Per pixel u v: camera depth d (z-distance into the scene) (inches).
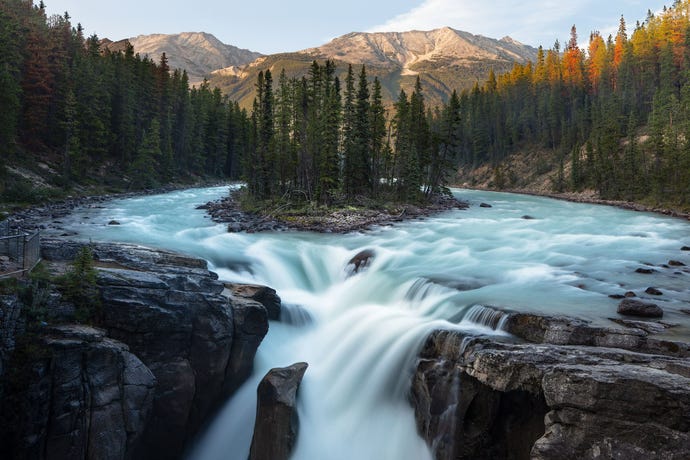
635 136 4586.6
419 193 2839.6
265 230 1656.0
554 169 5221.5
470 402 552.1
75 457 519.5
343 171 2571.4
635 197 3533.5
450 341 617.9
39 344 523.5
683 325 614.2
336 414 667.4
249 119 5068.9
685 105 3791.8
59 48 3056.1
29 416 501.4
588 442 401.4
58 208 1907.0
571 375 419.5
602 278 930.1
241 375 709.3
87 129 2984.7
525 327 627.5
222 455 680.4
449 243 1385.3
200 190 3467.0
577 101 6131.9
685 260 1130.0
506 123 6486.2
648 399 384.5
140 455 621.3
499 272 979.9
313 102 2512.3
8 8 3540.8
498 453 536.1
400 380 657.6
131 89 3582.7
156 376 627.5
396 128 3117.6
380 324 762.8
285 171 2635.3
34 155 2571.4
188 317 650.8
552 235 1556.3
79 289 594.6
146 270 766.5
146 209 2095.2
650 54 5300.2
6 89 2071.9
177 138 4281.5
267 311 804.0
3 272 583.8
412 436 610.5
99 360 546.6
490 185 5772.6
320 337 808.3
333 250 1259.2
